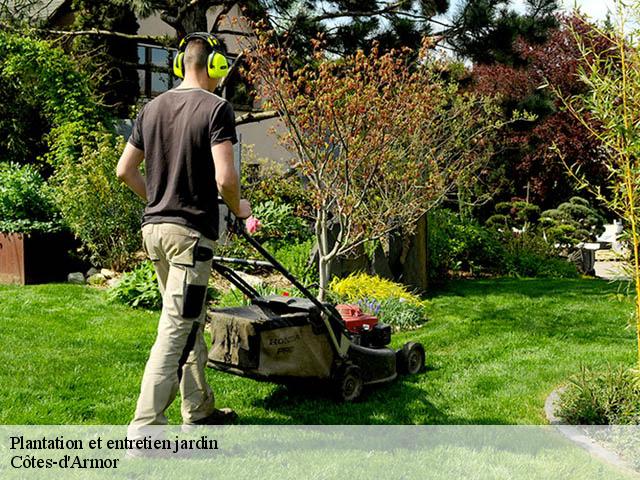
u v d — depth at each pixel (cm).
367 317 574
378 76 935
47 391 512
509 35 1302
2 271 975
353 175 823
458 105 1072
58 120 1305
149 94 1778
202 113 406
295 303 490
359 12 1377
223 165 397
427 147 916
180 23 1366
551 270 1381
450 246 1252
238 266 996
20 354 597
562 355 678
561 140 2056
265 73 772
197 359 448
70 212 988
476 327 804
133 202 1008
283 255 1012
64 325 712
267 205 1159
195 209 407
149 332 707
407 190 835
